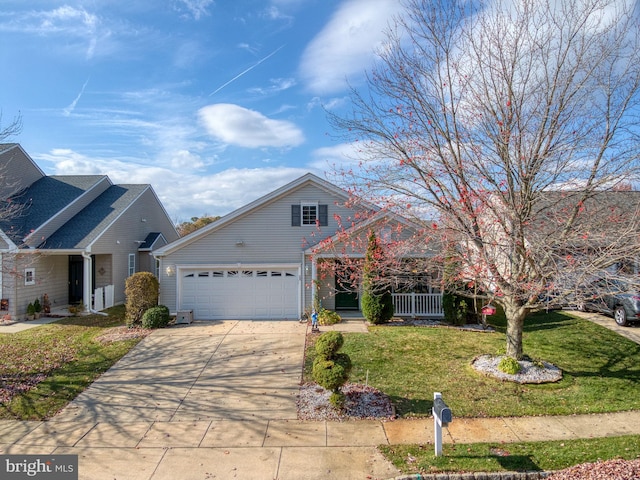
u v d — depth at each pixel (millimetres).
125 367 10625
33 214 18766
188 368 10516
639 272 8609
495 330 14078
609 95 8086
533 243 8266
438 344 12148
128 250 21906
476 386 9102
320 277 16953
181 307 16406
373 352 11422
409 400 8477
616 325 13969
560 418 7656
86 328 15008
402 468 6023
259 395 8859
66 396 8906
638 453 6227
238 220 16547
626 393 8734
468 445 6641
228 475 5922
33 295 17391
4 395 8953
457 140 8609
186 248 16500
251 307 16484
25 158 20688
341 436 7047
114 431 7352
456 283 11633
